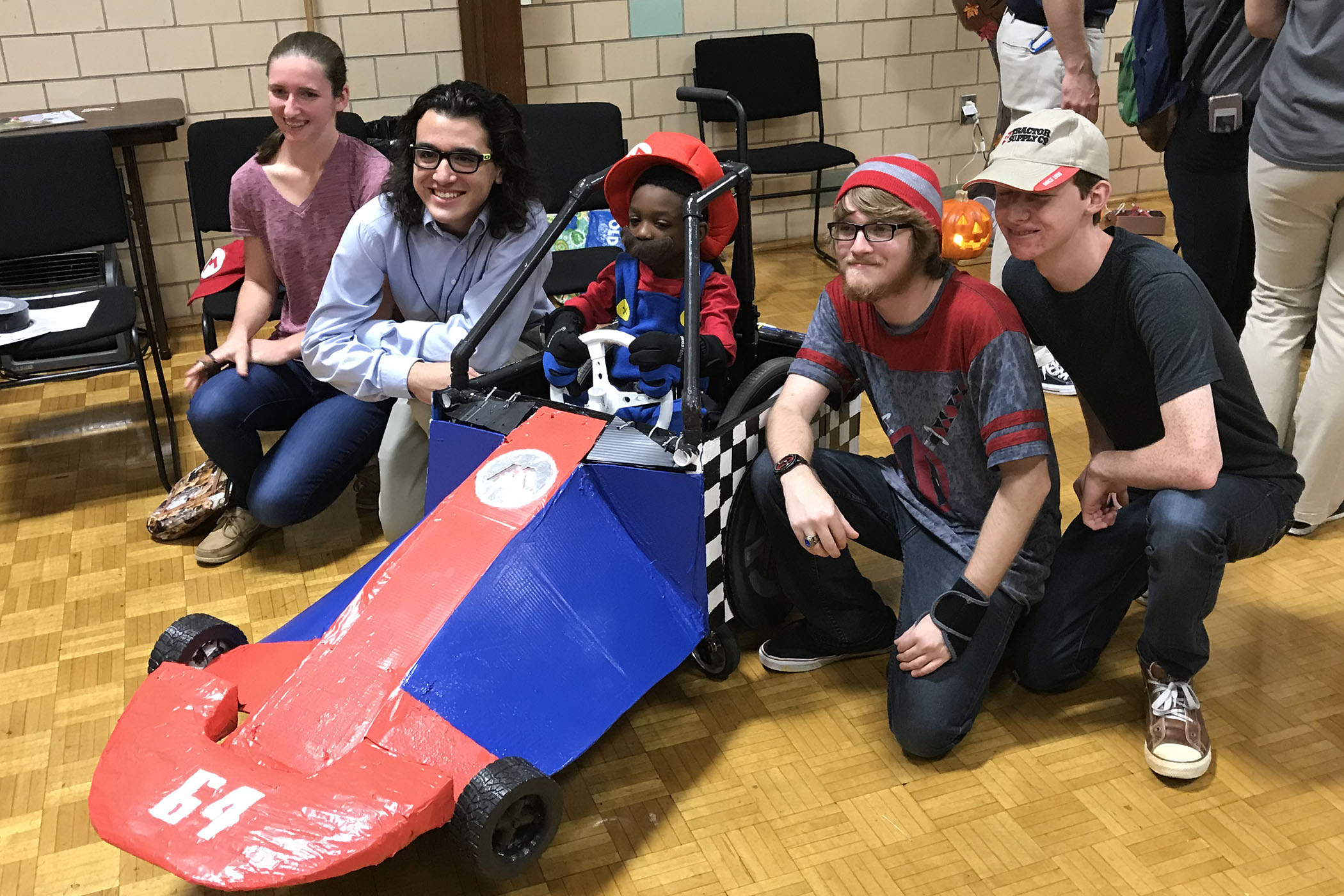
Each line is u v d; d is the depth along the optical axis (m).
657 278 2.41
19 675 2.49
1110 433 2.15
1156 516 2.01
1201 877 1.84
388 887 1.89
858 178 1.91
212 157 3.84
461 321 2.63
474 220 2.62
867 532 2.33
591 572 2.04
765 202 5.70
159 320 4.45
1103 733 2.21
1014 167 1.82
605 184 2.33
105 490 3.40
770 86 5.27
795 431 2.13
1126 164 6.23
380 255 2.63
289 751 1.73
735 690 2.37
